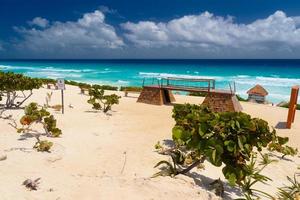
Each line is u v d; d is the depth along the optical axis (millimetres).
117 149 8430
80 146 8461
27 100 16266
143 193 4969
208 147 5547
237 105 17500
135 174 6461
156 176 6148
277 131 13570
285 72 77875
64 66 113500
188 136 6004
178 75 63344
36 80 14172
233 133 5559
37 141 8219
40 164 6359
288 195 6074
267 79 54812
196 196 5305
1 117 11211
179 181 5961
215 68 98562
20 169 5750
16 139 8273
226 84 44844
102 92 15383
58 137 9195
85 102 17609
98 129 10961
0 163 6016
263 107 19797
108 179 5590
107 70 82312
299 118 16672
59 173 5836
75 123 11695
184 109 9727
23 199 4242
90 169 6621
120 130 11117
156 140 9891
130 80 48719
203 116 6031
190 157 7656
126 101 19594
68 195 4559
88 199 4492
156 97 18719
